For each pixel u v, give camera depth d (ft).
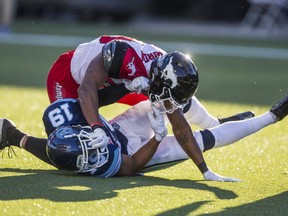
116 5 209.46
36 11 215.92
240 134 50.06
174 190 44.19
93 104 46.32
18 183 44.14
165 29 205.67
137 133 49.96
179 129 47.47
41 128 69.21
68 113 47.47
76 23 213.66
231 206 41.34
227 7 221.05
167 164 49.29
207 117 54.90
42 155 49.06
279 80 116.26
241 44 171.83
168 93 45.78
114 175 47.57
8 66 125.59
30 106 84.23
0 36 171.94
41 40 165.37
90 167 46.55
